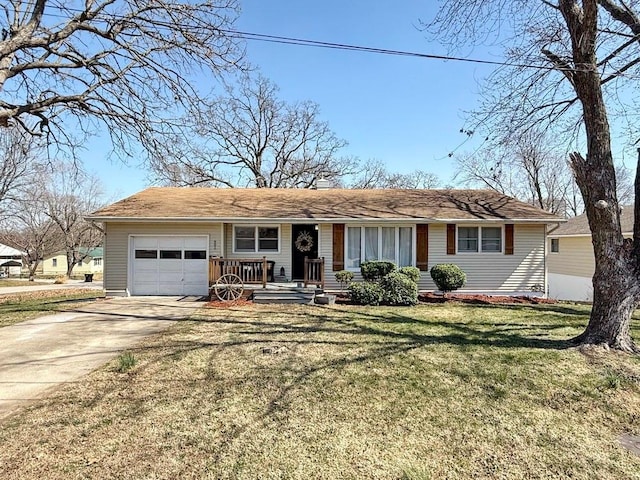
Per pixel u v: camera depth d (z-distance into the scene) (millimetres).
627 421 4145
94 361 5941
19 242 41688
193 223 13094
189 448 3504
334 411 4262
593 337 6500
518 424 4035
